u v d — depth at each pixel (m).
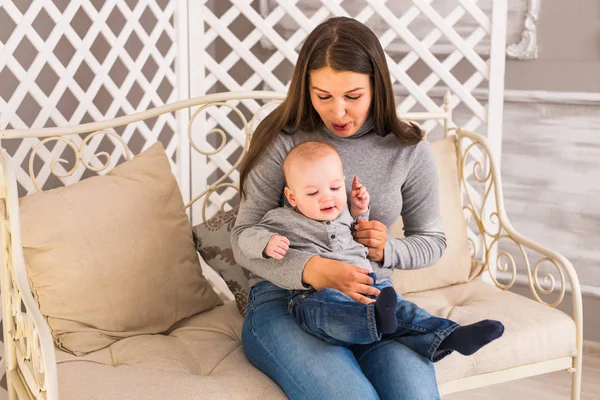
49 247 1.72
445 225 2.18
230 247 1.97
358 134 1.72
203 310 1.96
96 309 1.75
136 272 1.80
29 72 2.06
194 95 2.52
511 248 2.85
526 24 2.64
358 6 2.72
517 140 2.77
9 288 1.68
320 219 1.59
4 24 2.25
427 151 1.75
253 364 1.64
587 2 2.58
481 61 2.49
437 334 1.47
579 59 2.63
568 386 2.49
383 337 1.56
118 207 1.83
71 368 1.61
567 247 2.78
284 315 1.59
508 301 2.02
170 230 1.90
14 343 1.71
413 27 2.72
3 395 2.13
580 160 2.70
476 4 2.68
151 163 1.97
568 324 1.88
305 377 1.46
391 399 1.45
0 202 1.58
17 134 1.89
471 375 1.78
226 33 2.50
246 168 1.70
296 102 1.66
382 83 1.63
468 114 2.77
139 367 1.62
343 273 1.50
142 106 2.40
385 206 1.71
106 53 2.55
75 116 2.20
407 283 2.12
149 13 2.74
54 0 2.38
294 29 2.84
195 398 1.47
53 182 2.39
